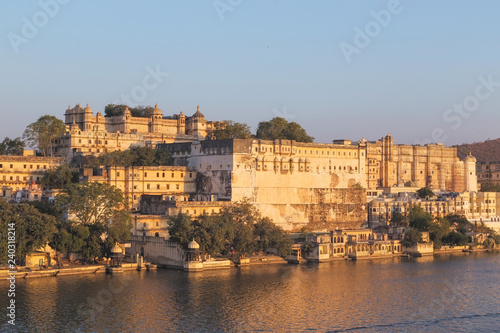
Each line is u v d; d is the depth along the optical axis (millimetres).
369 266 193500
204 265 177250
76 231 170375
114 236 174750
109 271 170000
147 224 192500
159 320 132750
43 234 161125
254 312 139500
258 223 198375
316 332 129125
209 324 131500
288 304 146375
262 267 185375
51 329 126125
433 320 138875
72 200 176125
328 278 172875
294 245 197125
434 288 165250
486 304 151250
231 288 157625
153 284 158750
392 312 143500
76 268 166875
